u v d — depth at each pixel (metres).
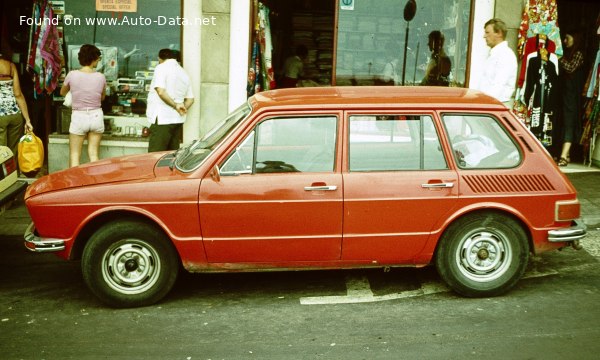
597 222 7.68
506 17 9.64
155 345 4.77
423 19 9.98
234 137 5.29
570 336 4.83
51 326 5.12
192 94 9.36
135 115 9.80
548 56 9.45
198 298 5.66
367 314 5.29
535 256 6.64
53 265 6.54
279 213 5.26
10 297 5.72
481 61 9.93
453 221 5.41
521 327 4.99
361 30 10.03
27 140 8.63
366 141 5.36
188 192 5.22
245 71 9.65
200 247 5.29
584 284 5.88
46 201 5.23
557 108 10.11
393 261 5.45
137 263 5.37
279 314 5.31
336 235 5.32
